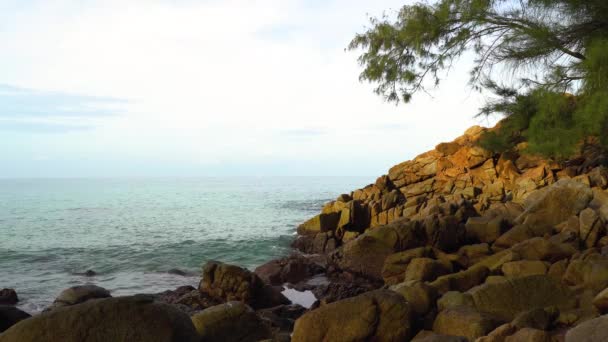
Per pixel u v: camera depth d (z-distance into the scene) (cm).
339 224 2306
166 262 1950
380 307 671
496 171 2427
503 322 671
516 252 1194
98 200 7225
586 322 514
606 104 1246
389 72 1875
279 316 1066
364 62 1922
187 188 14288
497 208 1942
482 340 604
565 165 2238
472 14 1675
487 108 1948
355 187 14775
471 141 2675
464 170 2534
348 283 1438
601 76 1257
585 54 1341
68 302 1005
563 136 1531
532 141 1644
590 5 1315
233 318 737
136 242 2516
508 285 809
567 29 1417
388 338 661
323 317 666
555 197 1608
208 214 4419
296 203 6078
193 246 2353
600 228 1314
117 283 1574
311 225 2403
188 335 584
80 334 524
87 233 2961
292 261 1594
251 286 1181
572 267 923
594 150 2223
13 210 5075
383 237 1524
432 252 1390
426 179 2652
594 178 1931
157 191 11612
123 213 4616
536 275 836
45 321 527
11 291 1338
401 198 2520
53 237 2772
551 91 1464
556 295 812
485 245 1426
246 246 2330
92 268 1831
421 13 1761
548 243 1163
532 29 1490
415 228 1529
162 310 571
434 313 780
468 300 782
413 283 822
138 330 543
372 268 1518
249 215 4275
